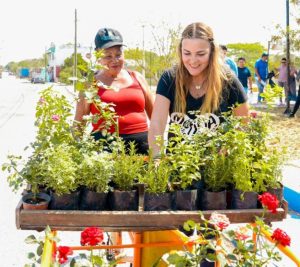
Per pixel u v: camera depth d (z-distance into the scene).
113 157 2.83
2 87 43.00
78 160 2.77
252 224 2.51
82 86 3.03
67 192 2.59
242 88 3.15
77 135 3.02
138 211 2.52
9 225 5.79
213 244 2.23
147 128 4.02
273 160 2.77
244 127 2.87
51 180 2.58
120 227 2.48
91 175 2.64
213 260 2.20
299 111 16.06
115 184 2.76
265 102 3.14
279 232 2.24
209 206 2.66
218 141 2.73
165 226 2.50
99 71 4.04
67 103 3.03
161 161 2.69
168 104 3.19
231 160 2.70
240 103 3.13
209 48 2.98
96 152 2.89
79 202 2.65
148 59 24.19
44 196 2.60
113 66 3.92
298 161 8.02
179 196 2.63
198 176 2.63
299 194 6.30
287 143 9.65
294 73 17.83
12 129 13.58
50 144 2.79
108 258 3.66
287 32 16.16
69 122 3.09
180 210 2.61
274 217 2.62
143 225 2.49
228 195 2.75
